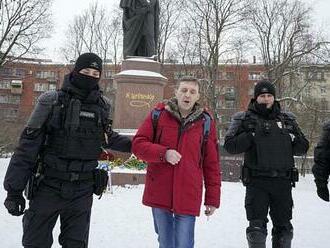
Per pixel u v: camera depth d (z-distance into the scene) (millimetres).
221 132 38062
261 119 4906
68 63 45250
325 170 5047
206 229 7242
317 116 34312
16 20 29422
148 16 15938
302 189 18344
